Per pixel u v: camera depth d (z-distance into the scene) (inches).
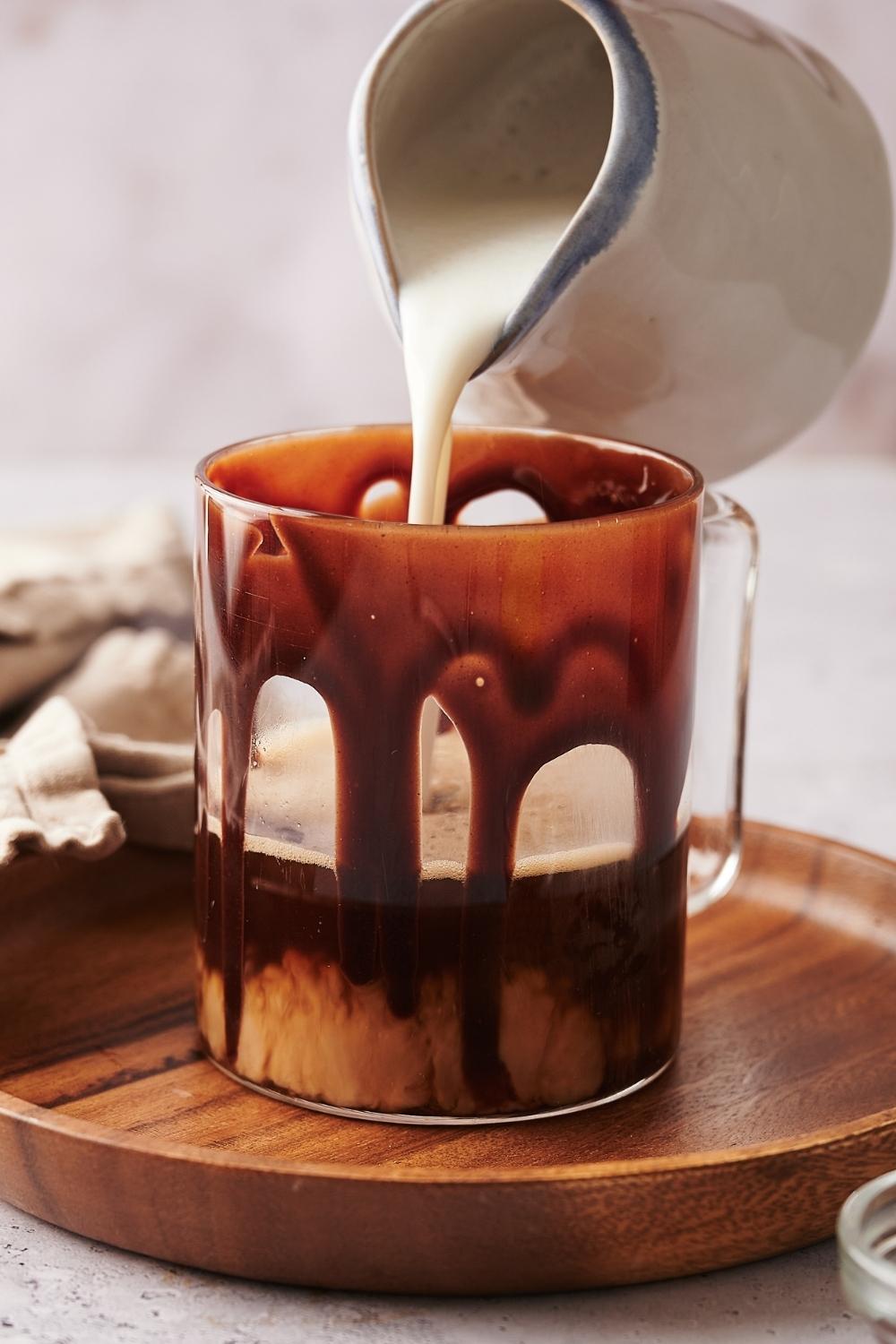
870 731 29.9
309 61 44.2
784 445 23.9
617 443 22.0
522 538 19.8
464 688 20.1
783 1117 21.4
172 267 46.6
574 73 22.6
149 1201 19.9
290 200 45.6
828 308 22.8
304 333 47.0
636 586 20.3
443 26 22.0
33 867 24.2
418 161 22.7
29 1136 20.1
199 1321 19.7
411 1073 20.8
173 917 24.3
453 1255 19.7
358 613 20.0
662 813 21.0
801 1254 20.6
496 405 22.9
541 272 21.3
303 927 20.8
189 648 28.1
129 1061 21.9
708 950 24.0
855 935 24.1
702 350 22.2
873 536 39.0
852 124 23.1
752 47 22.3
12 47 44.5
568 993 20.9
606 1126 21.1
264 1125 21.0
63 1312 19.7
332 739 20.3
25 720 26.7
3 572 27.7
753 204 21.8
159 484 41.7
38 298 47.1
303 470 22.2
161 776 24.1
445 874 20.4
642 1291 20.1
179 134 45.2
